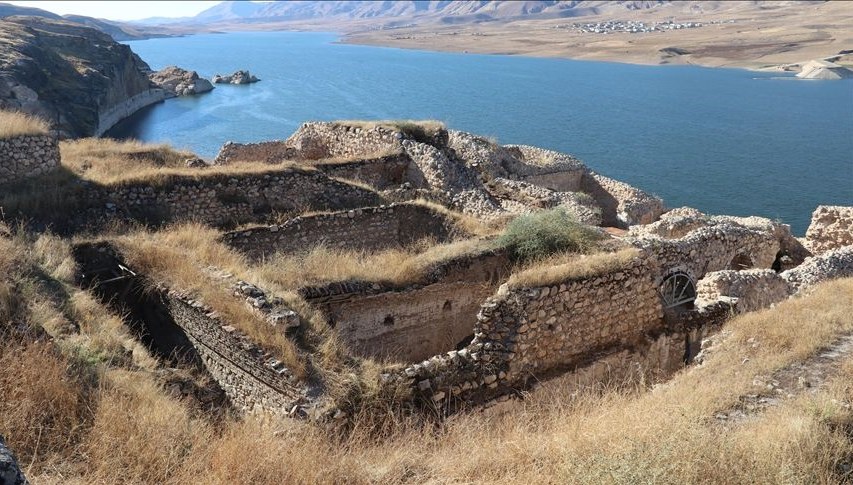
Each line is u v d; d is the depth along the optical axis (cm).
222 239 1842
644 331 1500
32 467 736
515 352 1258
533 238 1864
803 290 1731
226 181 2155
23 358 905
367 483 808
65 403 863
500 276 1816
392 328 1634
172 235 1688
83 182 1970
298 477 791
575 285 1352
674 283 1967
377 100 11250
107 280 1474
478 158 2902
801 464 765
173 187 2058
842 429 867
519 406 1223
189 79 12194
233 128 8081
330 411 1017
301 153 3047
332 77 15300
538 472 810
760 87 13550
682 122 9444
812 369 1134
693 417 888
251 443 844
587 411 1123
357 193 2377
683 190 5738
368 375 1111
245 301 1261
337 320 1532
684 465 745
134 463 780
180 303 1325
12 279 1200
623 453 770
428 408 1120
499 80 14888
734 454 783
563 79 15188
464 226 2158
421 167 2669
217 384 1237
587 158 6969
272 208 2230
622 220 3219
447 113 9888
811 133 8619
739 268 2277
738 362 1213
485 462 862
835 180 6147
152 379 1071
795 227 4647
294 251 1981
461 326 1770
